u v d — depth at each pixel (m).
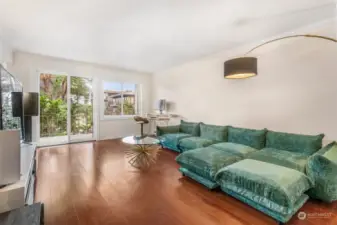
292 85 3.07
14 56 4.23
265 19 2.63
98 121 5.67
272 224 1.75
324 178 1.97
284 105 3.18
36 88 4.58
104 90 5.84
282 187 1.71
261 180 1.86
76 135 5.50
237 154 2.82
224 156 2.66
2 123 2.63
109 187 2.50
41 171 3.05
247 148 3.07
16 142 1.56
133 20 2.64
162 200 2.18
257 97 3.57
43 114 5.00
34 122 4.62
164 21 2.68
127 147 4.75
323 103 2.74
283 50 3.16
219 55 4.29
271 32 3.10
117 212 1.93
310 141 2.66
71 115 5.36
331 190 1.95
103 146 4.86
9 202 1.48
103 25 2.80
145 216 1.86
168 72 5.99
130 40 3.46
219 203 2.12
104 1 2.15
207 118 4.68
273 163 2.44
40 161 3.58
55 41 3.51
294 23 2.78
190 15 2.49
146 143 3.49
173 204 2.10
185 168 2.84
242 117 3.85
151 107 6.89
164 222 1.77
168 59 4.88
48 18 2.57
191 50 4.10
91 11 2.39
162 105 5.80
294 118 3.06
